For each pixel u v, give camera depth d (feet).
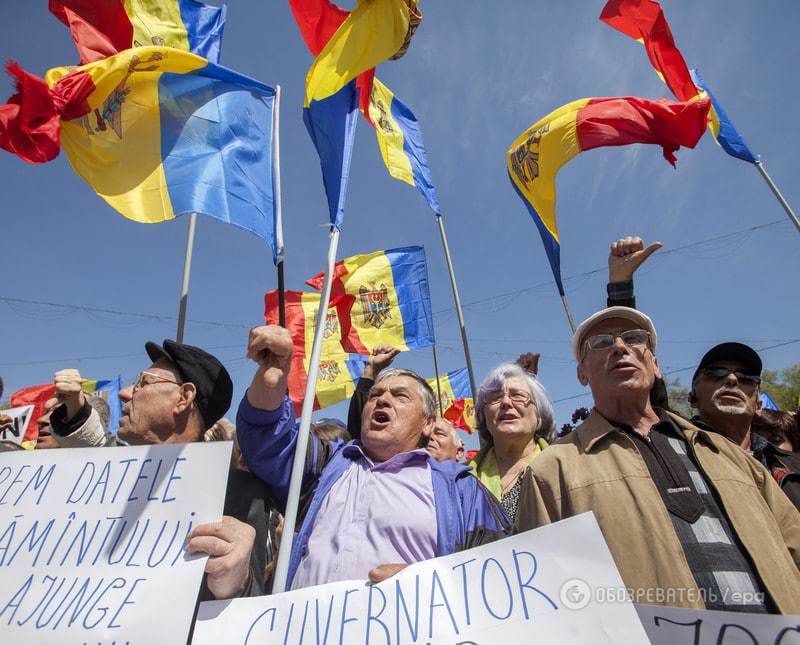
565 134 12.90
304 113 8.62
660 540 4.99
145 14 11.27
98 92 8.29
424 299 17.40
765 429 10.47
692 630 4.11
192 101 9.02
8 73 7.39
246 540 4.73
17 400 18.43
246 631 4.24
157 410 6.07
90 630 4.19
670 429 6.11
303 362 17.22
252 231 8.46
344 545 5.36
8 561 4.68
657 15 13.87
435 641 4.06
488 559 4.44
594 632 3.89
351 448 6.89
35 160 7.64
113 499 5.00
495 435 8.84
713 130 16.63
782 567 4.82
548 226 12.38
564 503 5.71
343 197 7.63
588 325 7.17
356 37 8.64
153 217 8.13
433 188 15.75
